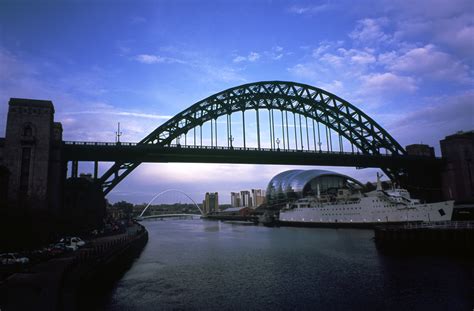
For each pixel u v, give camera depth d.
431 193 111.94
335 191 155.62
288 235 89.56
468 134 111.62
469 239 45.03
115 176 72.50
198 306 28.39
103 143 69.50
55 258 37.97
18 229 43.75
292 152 91.62
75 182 69.00
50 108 60.75
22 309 20.33
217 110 88.00
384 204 86.19
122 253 45.50
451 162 109.56
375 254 50.28
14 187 56.34
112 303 29.25
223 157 85.44
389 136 109.00
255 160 90.19
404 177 112.62
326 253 53.28
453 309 25.83
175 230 136.75
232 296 31.11
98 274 33.47
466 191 105.69
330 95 105.38
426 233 49.62
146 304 28.92
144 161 80.38
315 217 114.69
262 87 96.38
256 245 68.88
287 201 180.75
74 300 22.86
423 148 121.12
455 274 35.06
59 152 61.81
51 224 52.81
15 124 58.31
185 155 78.44
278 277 37.91
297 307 27.70
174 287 34.66
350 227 97.19
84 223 67.12
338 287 32.88
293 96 100.12
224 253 58.06
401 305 27.16
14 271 29.70
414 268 38.91
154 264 48.50
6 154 57.16
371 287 32.31
